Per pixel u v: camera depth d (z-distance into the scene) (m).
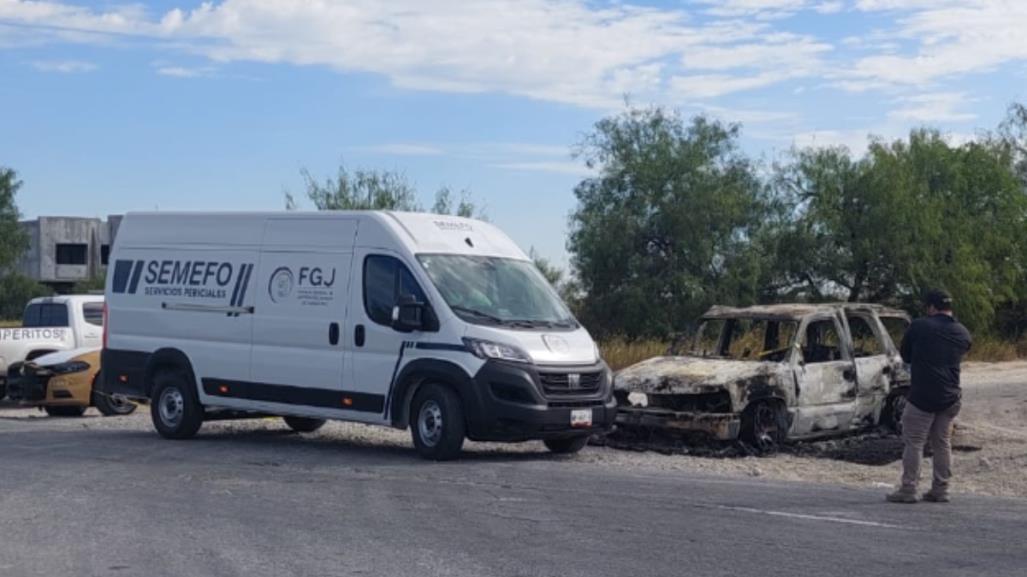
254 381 15.41
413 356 13.91
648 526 9.73
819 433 15.66
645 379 15.12
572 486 11.84
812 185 48.00
